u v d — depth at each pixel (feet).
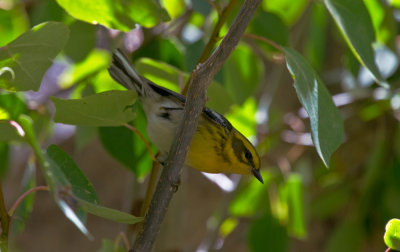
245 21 20.63
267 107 43.21
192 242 54.13
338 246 41.50
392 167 41.09
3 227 20.16
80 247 59.26
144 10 25.07
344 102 41.70
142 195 32.71
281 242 36.86
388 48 33.40
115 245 24.70
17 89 21.49
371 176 40.98
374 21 32.89
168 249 35.09
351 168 46.32
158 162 25.07
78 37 31.32
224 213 39.58
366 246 42.09
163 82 29.86
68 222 60.08
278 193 38.17
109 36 34.19
